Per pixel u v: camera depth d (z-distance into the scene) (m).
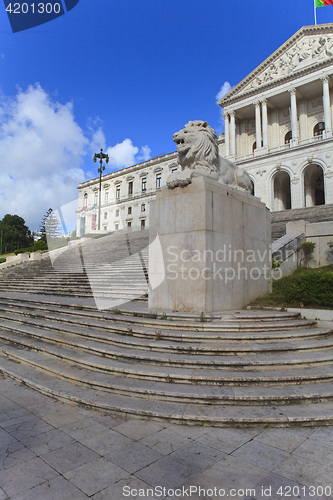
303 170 36.09
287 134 41.72
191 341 4.92
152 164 54.94
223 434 3.10
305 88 37.91
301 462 2.64
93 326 6.23
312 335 5.16
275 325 5.36
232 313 5.86
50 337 6.14
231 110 43.19
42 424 3.38
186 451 2.81
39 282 14.89
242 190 7.46
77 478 2.47
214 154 6.66
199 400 3.59
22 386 4.62
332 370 4.16
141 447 2.89
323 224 10.40
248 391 3.68
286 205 42.72
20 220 66.75
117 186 60.12
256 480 2.41
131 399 3.75
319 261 10.34
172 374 4.01
